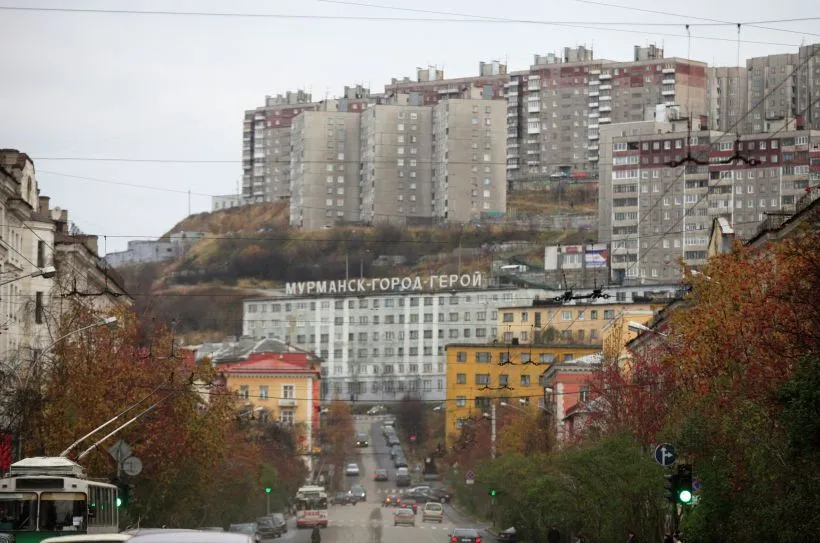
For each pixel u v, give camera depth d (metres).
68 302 93.81
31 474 50.78
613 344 110.19
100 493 53.44
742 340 54.97
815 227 51.53
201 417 86.19
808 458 46.09
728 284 59.31
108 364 79.00
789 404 45.34
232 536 20.55
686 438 56.06
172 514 87.44
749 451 52.09
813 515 45.91
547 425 123.31
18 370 78.31
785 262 52.66
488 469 130.75
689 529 56.97
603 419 86.38
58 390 76.31
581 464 72.31
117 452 68.50
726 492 55.25
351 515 167.50
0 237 86.31
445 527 139.12
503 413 169.62
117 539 21.19
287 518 165.75
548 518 89.88
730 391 54.72
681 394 67.19
